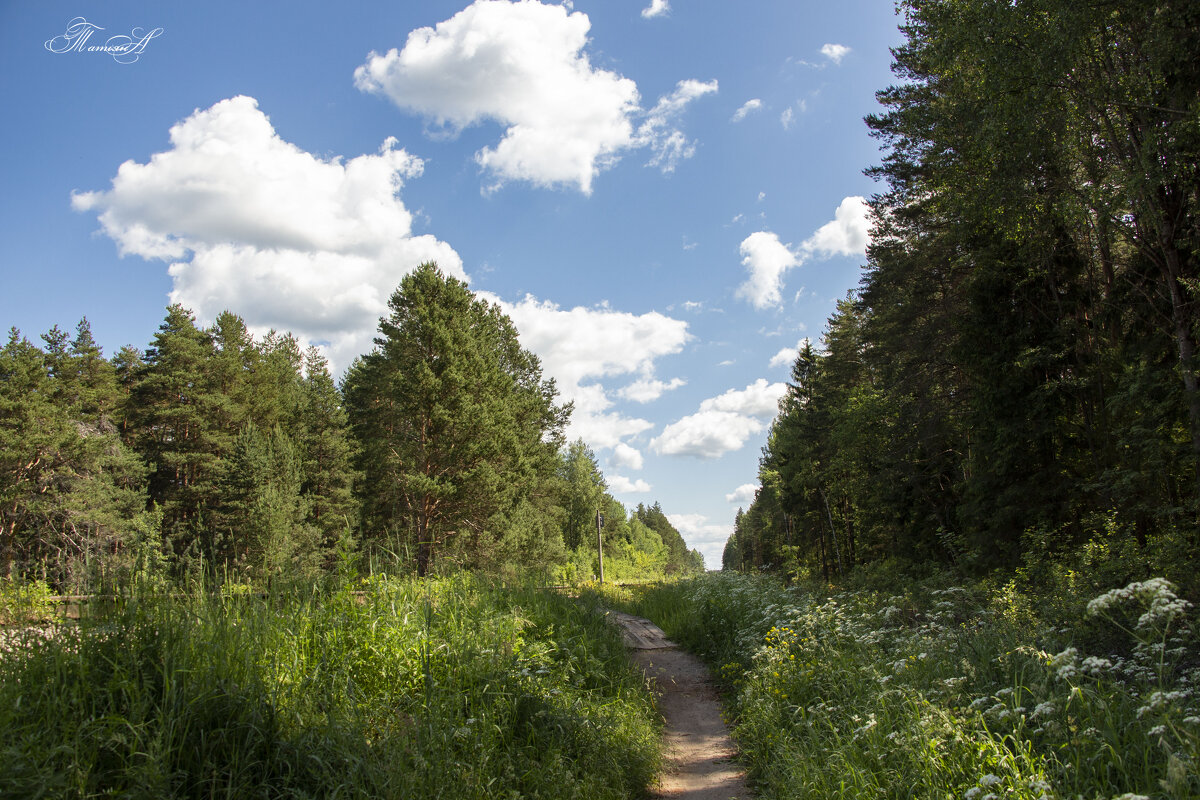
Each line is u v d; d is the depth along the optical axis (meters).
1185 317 12.35
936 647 6.46
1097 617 6.20
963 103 15.57
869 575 20.95
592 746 5.88
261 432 42.12
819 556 43.31
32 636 3.96
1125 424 13.80
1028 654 5.09
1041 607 7.87
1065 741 3.95
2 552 19.41
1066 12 11.97
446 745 4.65
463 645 6.14
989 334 16.50
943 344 21.25
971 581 13.67
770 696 7.19
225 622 4.70
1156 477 12.43
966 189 16.73
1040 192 14.95
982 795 3.53
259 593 5.55
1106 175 13.50
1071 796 3.46
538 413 35.81
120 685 3.66
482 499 25.89
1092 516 12.85
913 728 4.56
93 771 3.31
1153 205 12.28
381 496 34.84
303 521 33.75
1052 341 15.50
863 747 5.15
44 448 27.05
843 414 26.88
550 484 39.38
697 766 6.68
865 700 5.82
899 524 24.11
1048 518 14.78
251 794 3.61
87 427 32.91
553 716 5.96
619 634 10.97
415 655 5.67
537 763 5.20
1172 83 12.40
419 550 23.50
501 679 6.02
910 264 23.20
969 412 19.14
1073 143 13.89
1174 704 3.63
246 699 4.07
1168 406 12.02
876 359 27.31
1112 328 15.47
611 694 7.94
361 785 3.89
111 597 4.39
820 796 4.75
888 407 22.80
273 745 3.98
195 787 3.49
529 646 7.32
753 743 6.71
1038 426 15.37
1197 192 12.38
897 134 22.02
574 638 8.80
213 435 37.56
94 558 4.58
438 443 25.77
